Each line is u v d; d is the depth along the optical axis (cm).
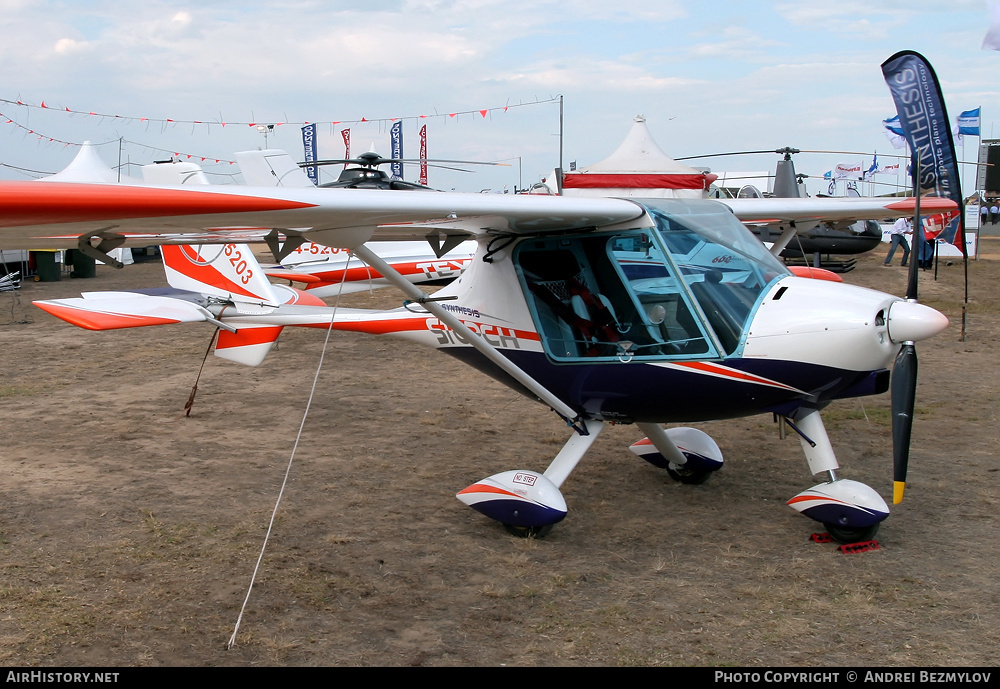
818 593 386
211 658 329
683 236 446
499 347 508
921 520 481
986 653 328
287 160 1066
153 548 443
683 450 551
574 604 378
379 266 413
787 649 334
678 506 516
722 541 456
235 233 391
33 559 427
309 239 401
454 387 876
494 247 499
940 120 895
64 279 1953
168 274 701
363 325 586
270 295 657
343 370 962
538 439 675
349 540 457
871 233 1708
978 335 1123
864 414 724
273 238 412
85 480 561
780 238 693
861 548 437
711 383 434
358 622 361
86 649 335
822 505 443
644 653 331
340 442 666
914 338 408
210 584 399
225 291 674
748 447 646
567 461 482
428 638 346
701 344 433
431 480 569
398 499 529
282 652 333
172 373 938
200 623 359
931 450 625
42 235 330
